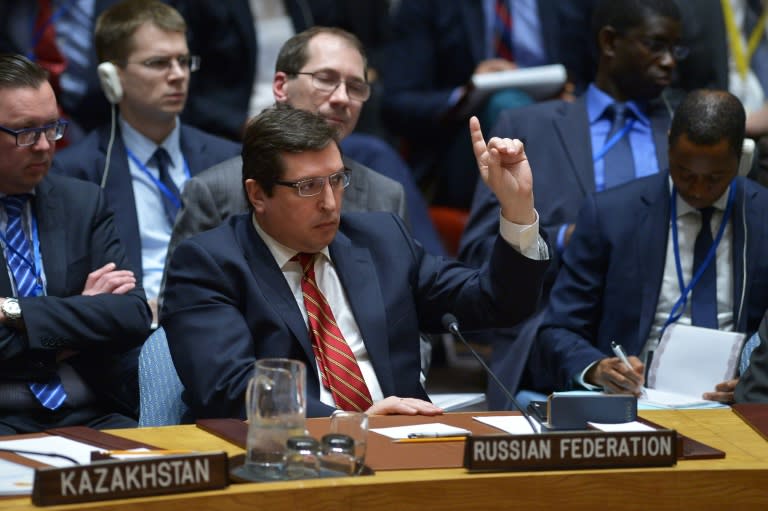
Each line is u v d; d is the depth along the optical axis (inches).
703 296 551.8
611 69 657.6
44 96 491.2
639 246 557.6
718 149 526.6
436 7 863.7
